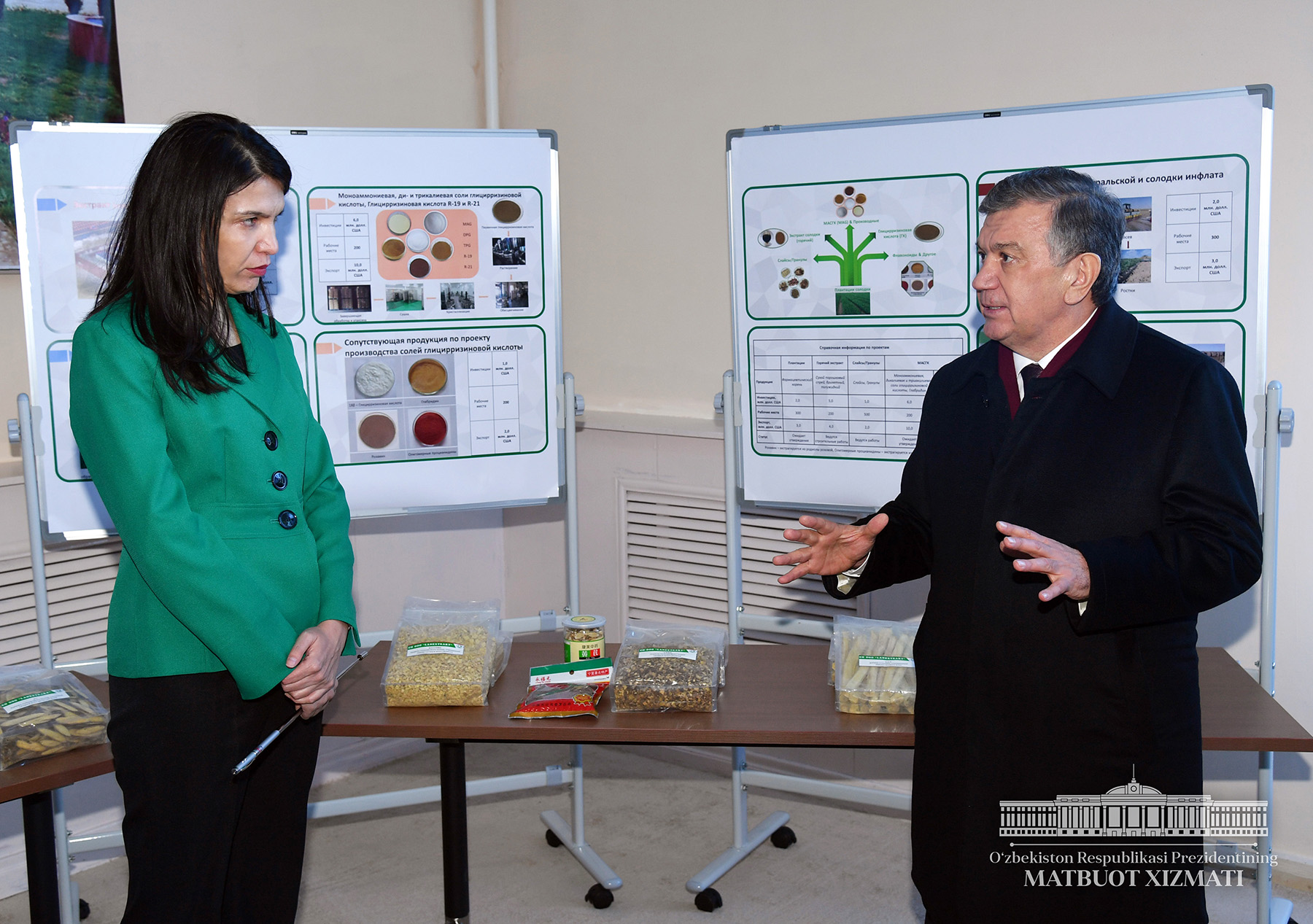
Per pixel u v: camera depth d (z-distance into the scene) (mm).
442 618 2027
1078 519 1400
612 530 3275
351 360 2365
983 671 1444
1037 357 1517
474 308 2434
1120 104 2057
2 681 1791
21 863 2592
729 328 3074
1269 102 1961
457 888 1979
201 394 1486
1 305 2514
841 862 2668
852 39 2795
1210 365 1424
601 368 3391
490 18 3354
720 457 3010
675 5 3059
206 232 1425
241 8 2850
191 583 1415
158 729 1479
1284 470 2400
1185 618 1427
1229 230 2002
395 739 3352
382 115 3184
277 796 1605
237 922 1591
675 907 2469
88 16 2557
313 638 1570
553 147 2453
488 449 2480
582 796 2711
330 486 1782
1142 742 1385
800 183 2326
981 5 2605
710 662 1877
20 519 2484
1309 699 2436
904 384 2293
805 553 1681
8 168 2467
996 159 2158
